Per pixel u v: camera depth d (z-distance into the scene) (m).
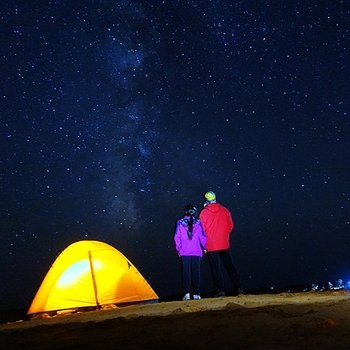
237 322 4.18
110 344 3.66
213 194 9.38
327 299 5.96
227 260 9.12
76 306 8.88
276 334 3.41
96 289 9.09
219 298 7.80
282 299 6.54
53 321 6.77
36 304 9.14
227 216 9.18
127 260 9.96
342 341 2.97
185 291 8.93
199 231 9.13
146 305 7.88
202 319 4.64
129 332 4.23
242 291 8.96
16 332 5.38
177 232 9.16
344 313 4.23
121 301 9.11
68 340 4.16
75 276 9.19
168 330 4.11
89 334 4.42
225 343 3.25
